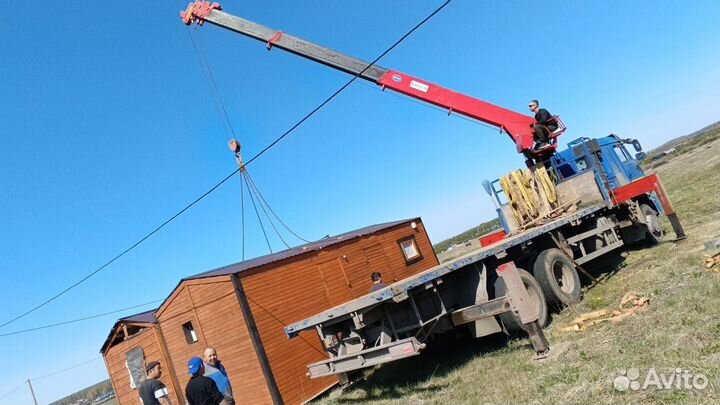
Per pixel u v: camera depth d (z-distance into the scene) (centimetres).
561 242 927
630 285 805
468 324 759
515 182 1043
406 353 658
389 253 1627
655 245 1118
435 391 690
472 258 741
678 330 527
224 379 673
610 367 505
